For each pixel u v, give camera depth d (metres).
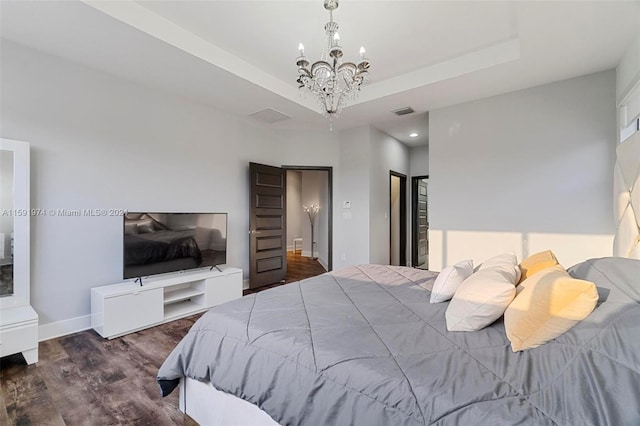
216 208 4.14
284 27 2.59
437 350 1.16
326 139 5.22
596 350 0.90
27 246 2.54
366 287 2.08
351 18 2.45
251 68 3.26
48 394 1.91
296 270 6.16
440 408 0.87
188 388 1.68
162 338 2.76
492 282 1.36
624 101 2.68
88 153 2.95
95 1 2.10
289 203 8.91
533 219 3.31
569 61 2.77
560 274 1.27
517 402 0.84
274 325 1.41
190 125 3.81
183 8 2.36
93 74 2.97
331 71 2.27
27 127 2.60
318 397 1.08
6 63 2.49
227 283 3.72
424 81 3.29
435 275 2.41
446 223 3.89
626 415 0.71
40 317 2.67
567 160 3.13
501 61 2.82
